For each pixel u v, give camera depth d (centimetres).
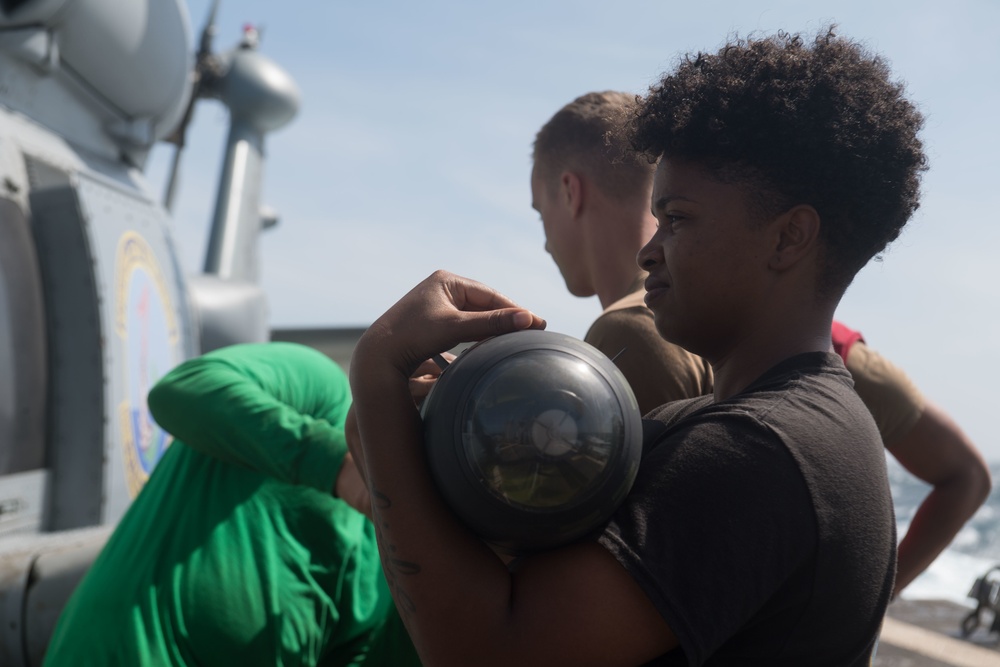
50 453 314
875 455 97
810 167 96
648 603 85
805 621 90
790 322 101
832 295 103
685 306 101
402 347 97
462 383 91
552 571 88
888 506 98
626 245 172
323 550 183
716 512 85
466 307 105
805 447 89
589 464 86
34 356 309
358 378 97
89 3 337
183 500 182
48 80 345
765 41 101
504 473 86
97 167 377
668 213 101
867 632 97
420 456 94
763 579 86
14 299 300
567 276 185
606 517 88
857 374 184
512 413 87
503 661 87
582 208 176
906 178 100
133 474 347
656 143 102
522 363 90
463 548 91
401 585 92
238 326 513
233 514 179
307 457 169
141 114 414
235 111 715
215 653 169
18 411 297
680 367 144
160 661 166
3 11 309
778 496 87
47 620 225
